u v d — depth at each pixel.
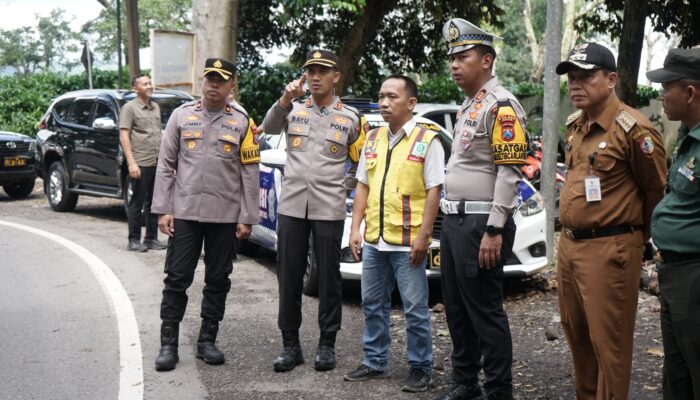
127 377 5.12
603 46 3.70
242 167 5.44
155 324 6.39
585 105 3.71
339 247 5.27
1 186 15.69
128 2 14.12
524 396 4.70
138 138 9.45
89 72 16.16
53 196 13.10
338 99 5.35
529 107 19.44
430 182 4.71
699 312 3.26
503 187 4.18
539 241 7.03
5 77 20.19
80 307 6.91
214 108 5.38
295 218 5.25
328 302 5.27
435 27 16.05
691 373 3.32
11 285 7.75
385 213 4.81
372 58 16.62
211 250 5.46
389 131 4.92
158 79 12.46
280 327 5.34
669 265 3.37
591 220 3.75
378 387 4.92
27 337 6.03
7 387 4.96
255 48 16.44
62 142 12.59
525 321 6.38
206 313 5.49
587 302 3.79
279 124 5.29
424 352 4.84
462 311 4.51
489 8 15.30
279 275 5.33
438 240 6.70
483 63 4.31
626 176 3.72
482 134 4.26
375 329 5.03
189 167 5.34
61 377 5.14
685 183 3.27
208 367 5.35
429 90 17.23
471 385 4.57
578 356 4.11
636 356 5.39
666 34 14.36
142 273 8.31
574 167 3.87
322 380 5.07
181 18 40.19
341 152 5.27
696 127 3.26
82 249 9.59
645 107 20.34
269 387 4.94
